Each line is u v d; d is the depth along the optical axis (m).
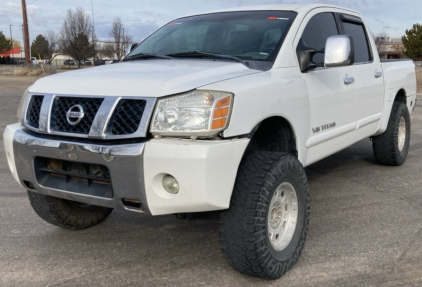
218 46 3.90
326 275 3.14
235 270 3.21
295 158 3.19
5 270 3.28
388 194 4.96
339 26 4.57
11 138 3.22
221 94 2.75
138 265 3.35
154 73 3.02
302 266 3.29
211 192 2.66
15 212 4.48
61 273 3.23
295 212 3.27
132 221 4.25
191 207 2.71
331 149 4.21
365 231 3.92
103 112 2.78
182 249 3.62
